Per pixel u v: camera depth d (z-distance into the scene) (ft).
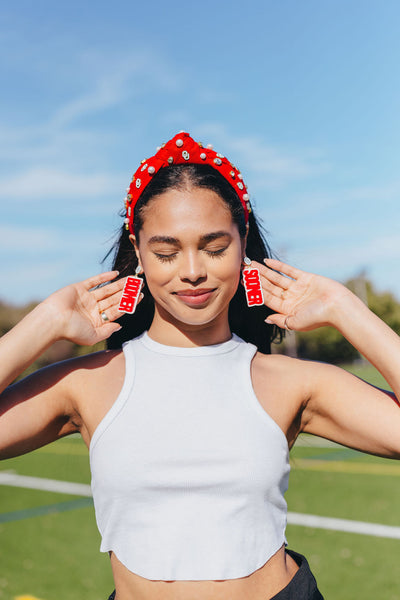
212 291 5.08
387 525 19.85
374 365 5.36
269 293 5.78
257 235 6.29
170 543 4.78
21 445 5.24
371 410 5.30
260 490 4.93
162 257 5.06
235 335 5.82
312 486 25.99
